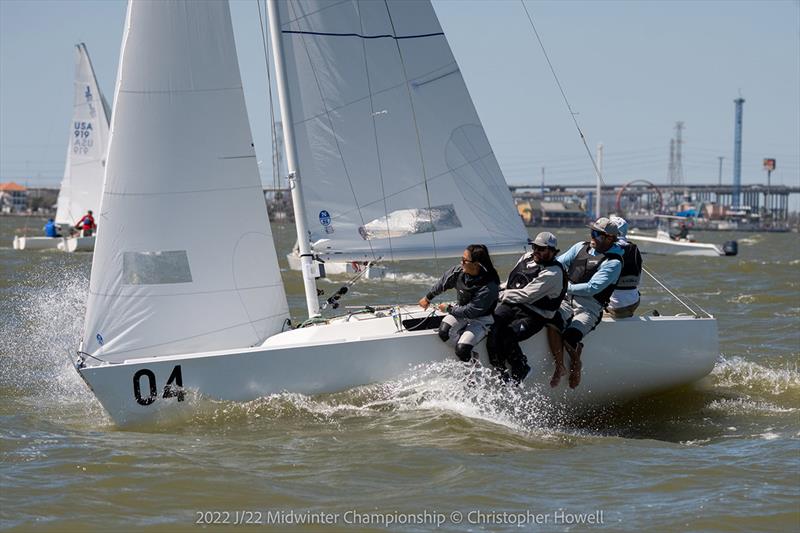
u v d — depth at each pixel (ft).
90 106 372.38
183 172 89.97
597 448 80.79
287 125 94.68
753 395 106.63
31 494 65.82
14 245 361.71
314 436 81.25
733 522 62.23
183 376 84.64
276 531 60.44
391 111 97.91
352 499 66.08
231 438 81.00
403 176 98.37
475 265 86.89
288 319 94.63
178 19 90.17
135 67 89.15
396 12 97.91
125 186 88.53
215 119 91.15
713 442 85.92
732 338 147.23
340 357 86.79
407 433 82.17
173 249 89.45
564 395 92.43
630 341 94.68
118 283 88.22
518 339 87.97
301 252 95.25
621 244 93.50
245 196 92.17
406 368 88.28
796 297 210.18
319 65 95.61
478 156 100.78
